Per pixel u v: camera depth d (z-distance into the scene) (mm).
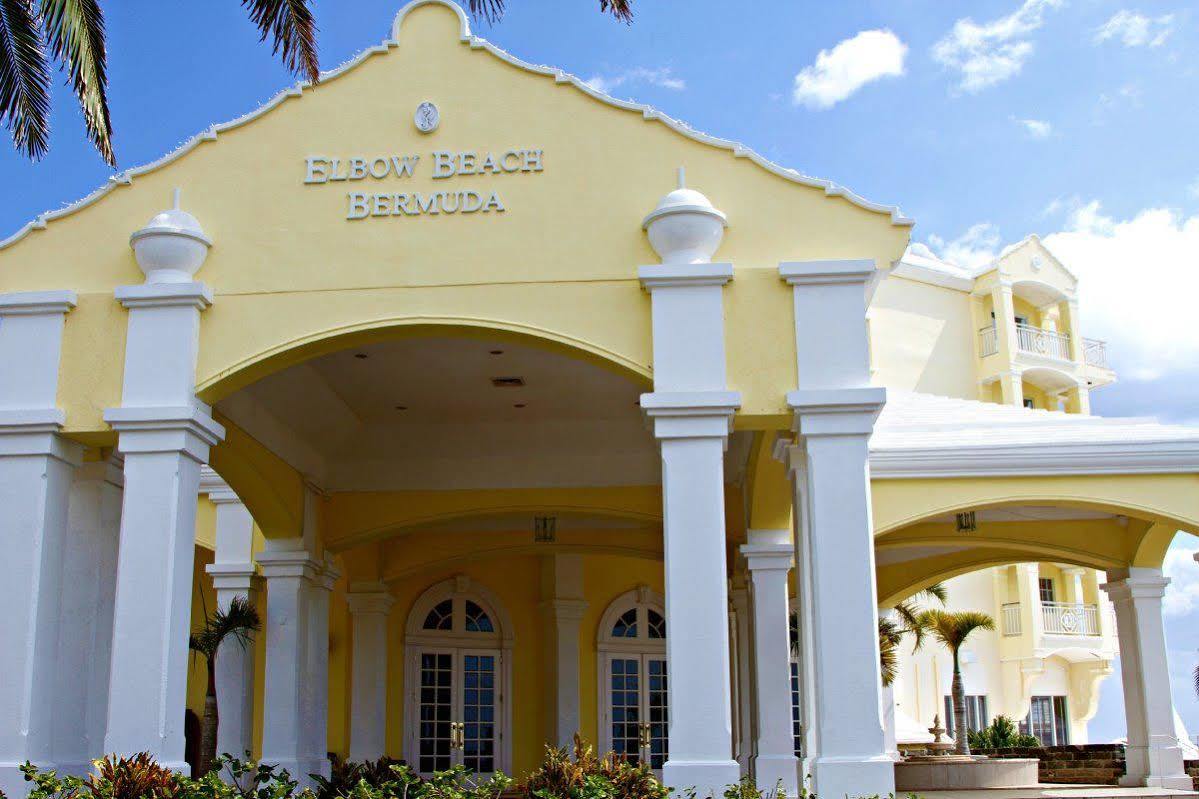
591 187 9797
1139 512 12773
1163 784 16062
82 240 9922
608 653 20203
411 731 19000
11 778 8797
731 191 9758
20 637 9094
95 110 9609
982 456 12758
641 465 14508
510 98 9992
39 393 9547
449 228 9758
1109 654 27734
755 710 14430
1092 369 29781
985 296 28953
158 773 8383
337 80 10125
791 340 9398
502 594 20172
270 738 13109
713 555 9008
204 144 10055
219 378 9562
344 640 18516
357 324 9594
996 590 27469
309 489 13992
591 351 9453
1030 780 17297
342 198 9875
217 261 9812
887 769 8625
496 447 14539
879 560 19297
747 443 12438
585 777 8883
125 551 9172
